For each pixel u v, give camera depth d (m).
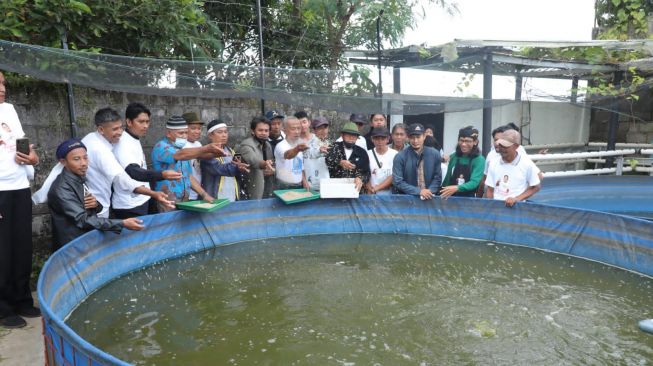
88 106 4.32
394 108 5.35
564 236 3.94
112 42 4.61
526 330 2.57
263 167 4.37
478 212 4.36
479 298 3.00
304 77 5.00
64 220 2.95
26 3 3.84
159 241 3.66
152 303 2.92
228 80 4.59
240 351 2.33
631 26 6.66
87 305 2.87
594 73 6.04
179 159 3.58
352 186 4.43
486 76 5.60
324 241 4.29
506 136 4.04
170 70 4.20
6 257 2.95
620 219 3.61
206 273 3.44
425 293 3.08
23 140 2.94
